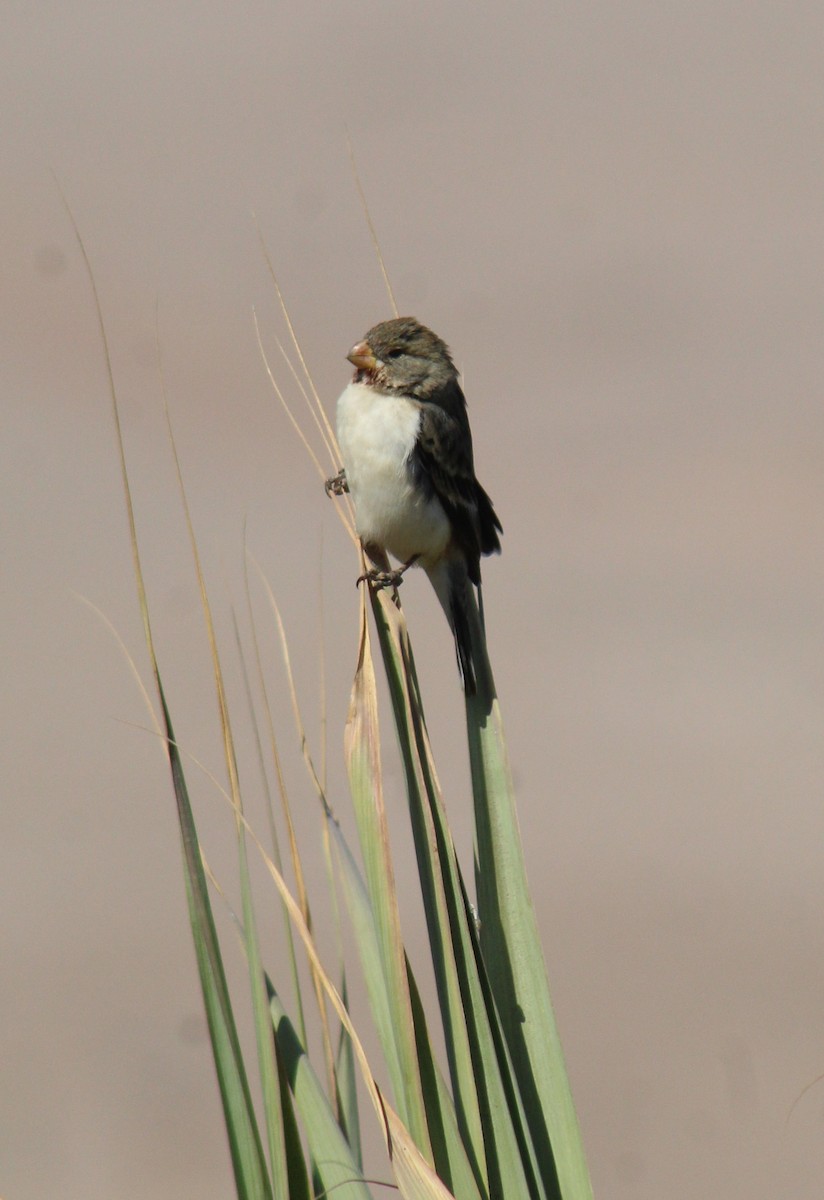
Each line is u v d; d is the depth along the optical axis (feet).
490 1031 17.20
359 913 18.33
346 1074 18.70
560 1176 17.56
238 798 16.35
